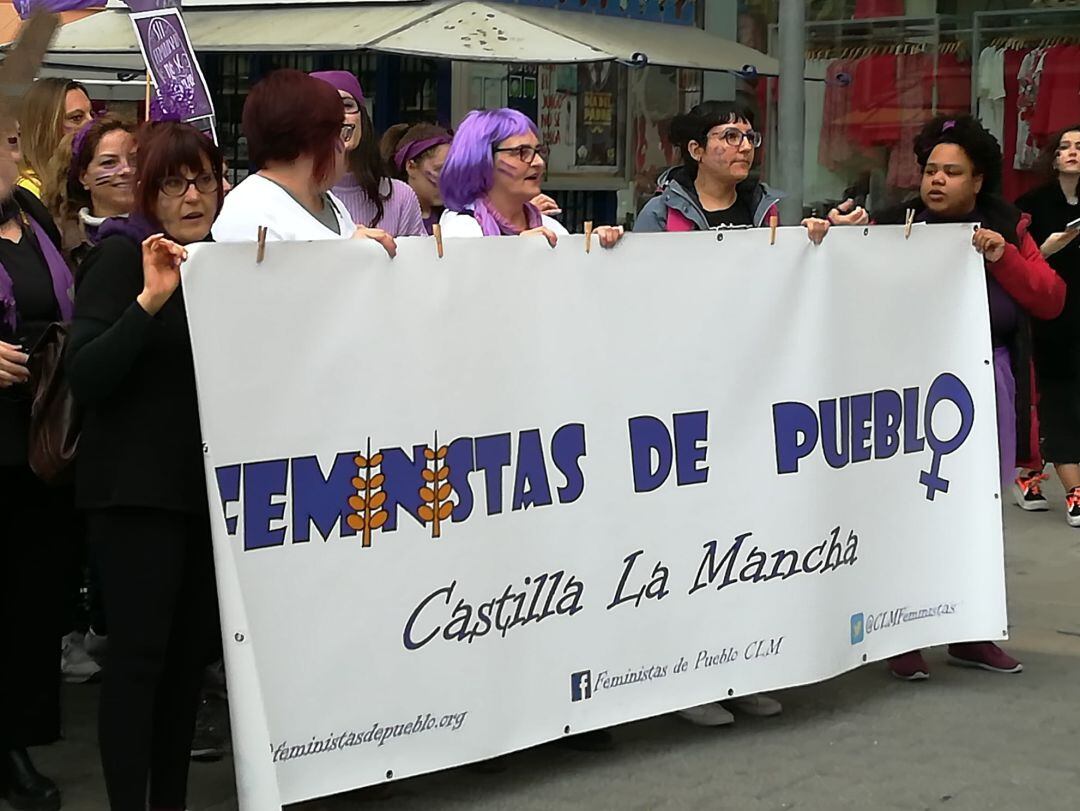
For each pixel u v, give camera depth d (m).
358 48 7.15
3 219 4.41
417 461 4.22
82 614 5.75
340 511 4.09
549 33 7.57
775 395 4.98
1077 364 7.95
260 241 3.88
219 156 4.02
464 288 4.28
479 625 4.39
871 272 5.20
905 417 5.34
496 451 4.38
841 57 10.62
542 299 4.45
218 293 3.84
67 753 4.91
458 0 7.88
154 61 5.96
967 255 5.46
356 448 4.11
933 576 5.48
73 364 3.78
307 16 7.95
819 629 5.14
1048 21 10.23
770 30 9.95
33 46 4.22
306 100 4.18
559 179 9.15
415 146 6.05
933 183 5.59
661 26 9.07
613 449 4.64
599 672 4.66
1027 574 7.20
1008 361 5.70
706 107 5.32
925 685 5.63
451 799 4.54
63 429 4.04
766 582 5.02
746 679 4.99
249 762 3.84
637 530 4.70
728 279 4.84
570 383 4.53
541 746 4.96
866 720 5.25
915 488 5.40
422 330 4.20
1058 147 7.93
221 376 3.86
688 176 5.40
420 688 4.28
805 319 5.03
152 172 3.91
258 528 3.96
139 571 3.89
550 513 4.52
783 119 6.91
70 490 4.44
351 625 4.14
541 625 4.53
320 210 4.35
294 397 3.99
